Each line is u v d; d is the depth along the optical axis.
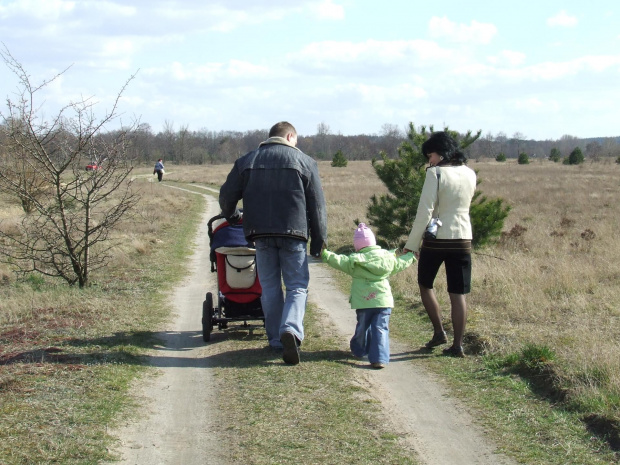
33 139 9.94
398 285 10.35
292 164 6.12
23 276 10.85
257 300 7.25
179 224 21.58
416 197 14.68
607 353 5.74
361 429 4.69
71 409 4.88
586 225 19.25
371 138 137.25
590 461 4.16
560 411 4.97
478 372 6.02
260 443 4.43
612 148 108.06
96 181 10.34
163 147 106.00
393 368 6.21
